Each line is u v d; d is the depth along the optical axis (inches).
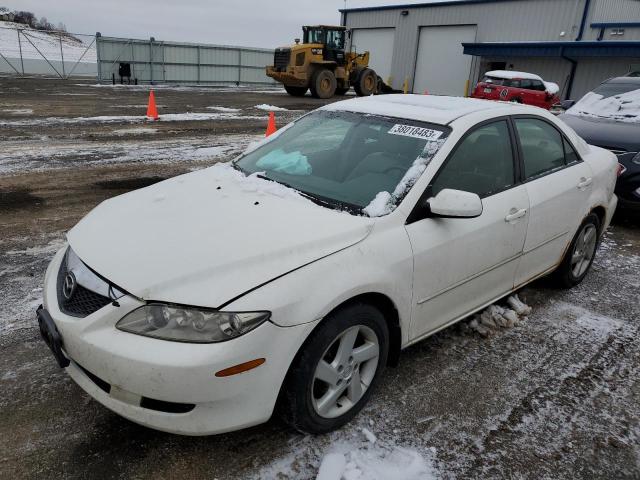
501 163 136.8
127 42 1063.0
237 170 139.3
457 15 1141.1
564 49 952.3
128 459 95.4
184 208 112.7
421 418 110.0
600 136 253.6
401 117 134.5
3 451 95.7
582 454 102.7
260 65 1279.5
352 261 98.2
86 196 256.4
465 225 121.0
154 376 82.0
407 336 115.6
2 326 135.9
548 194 147.2
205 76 1194.6
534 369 130.2
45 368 120.3
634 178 237.3
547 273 162.7
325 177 126.2
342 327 96.3
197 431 86.2
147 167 321.7
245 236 98.1
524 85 816.9
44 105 601.9
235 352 83.0
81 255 99.0
